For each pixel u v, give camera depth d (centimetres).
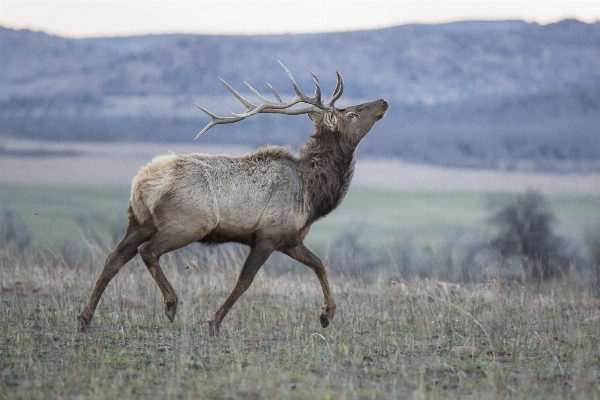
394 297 4053
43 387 2356
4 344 2841
